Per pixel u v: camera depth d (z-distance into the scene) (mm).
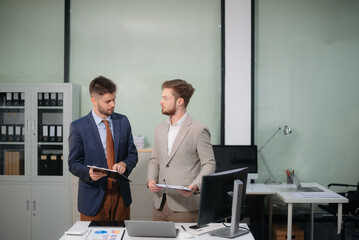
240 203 2115
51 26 4406
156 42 4391
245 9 4262
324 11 4383
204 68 4379
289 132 4141
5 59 4422
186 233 2082
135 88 4395
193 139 2389
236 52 4277
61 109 4027
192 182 2375
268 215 4324
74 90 4074
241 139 4293
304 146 4398
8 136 4027
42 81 4422
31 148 3998
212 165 2359
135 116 4406
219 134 4387
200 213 1972
